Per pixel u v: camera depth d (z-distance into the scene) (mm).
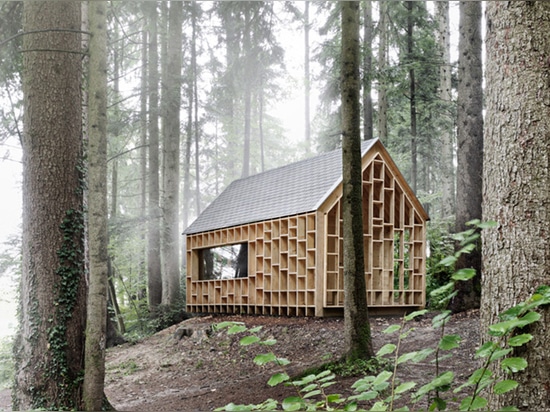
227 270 20531
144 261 26750
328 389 7414
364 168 13859
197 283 17469
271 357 2664
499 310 3260
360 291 8469
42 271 7719
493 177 3404
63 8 8172
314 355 10359
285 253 14023
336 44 19281
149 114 19672
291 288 13719
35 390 7488
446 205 21906
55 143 7961
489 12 3557
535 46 3334
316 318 13016
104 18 7492
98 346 7191
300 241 13469
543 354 3004
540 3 3354
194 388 9758
